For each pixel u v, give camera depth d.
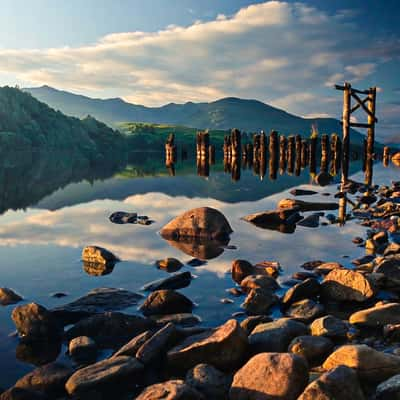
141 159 87.19
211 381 4.68
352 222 15.71
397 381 4.13
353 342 5.88
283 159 59.72
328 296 7.77
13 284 8.65
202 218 13.51
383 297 7.70
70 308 7.11
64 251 11.38
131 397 4.75
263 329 5.88
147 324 6.43
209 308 7.38
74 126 110.00
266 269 9.33
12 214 17.95
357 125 32.34
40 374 5.03
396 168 53.56
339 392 3.93
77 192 26.44
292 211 16.25
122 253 11.18
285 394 4.18
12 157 69.31
